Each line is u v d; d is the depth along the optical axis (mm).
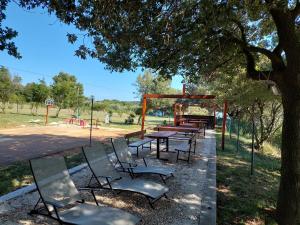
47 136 16422
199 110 38969
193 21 5359
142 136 12391
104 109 48656
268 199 6254
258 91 11320
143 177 7059
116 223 3701
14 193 5363
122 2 4777
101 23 5016
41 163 4273
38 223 4234
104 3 4734
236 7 4820
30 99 40594
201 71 7469
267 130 16359
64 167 4680
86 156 5512
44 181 4188
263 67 10797
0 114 32281
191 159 9812
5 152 10758
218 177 7820
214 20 4672
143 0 4805
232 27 6777
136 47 6812
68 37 5656
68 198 4332
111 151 11102
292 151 5105
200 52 6492
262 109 15383
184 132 14000
